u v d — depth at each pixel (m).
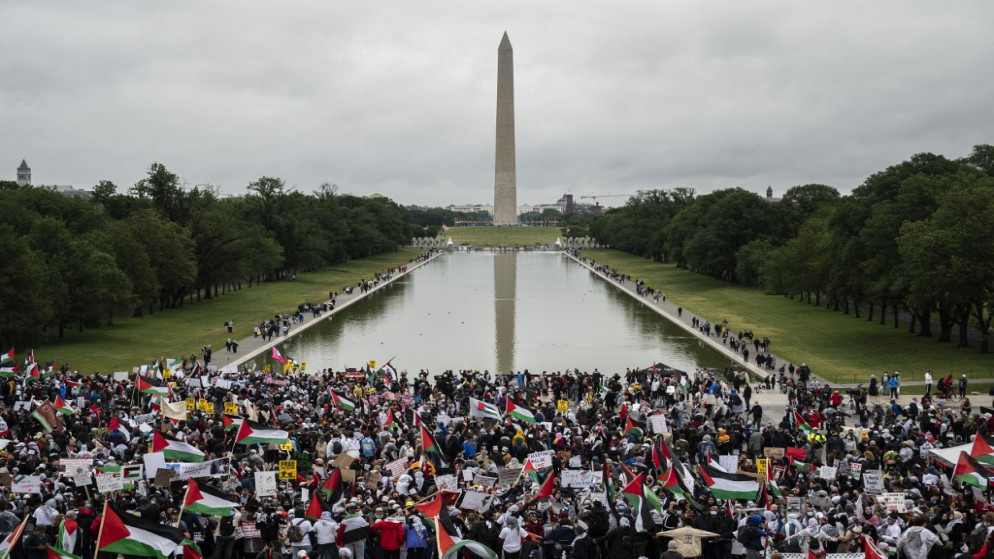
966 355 110.81
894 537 35.62
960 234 106.75
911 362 108.31
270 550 32.47
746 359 112.38
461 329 143.88
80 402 65.19
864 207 139.38
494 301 187.12
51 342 125.00
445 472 46.75
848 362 110.62
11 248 109.44
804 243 167.62
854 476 45.78
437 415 63.78
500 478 42.75
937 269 107.50
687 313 163.75
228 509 35.72
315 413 64.69
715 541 34.59
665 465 44.97
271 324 133.88
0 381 73.94
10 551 29.47
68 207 157.75
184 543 31.67
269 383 78.69
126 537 31.42
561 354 119.50
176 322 150.38
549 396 85.69
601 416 65.25
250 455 45.91
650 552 34.75
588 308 174.38
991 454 44.34
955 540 35.50
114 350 119.19
